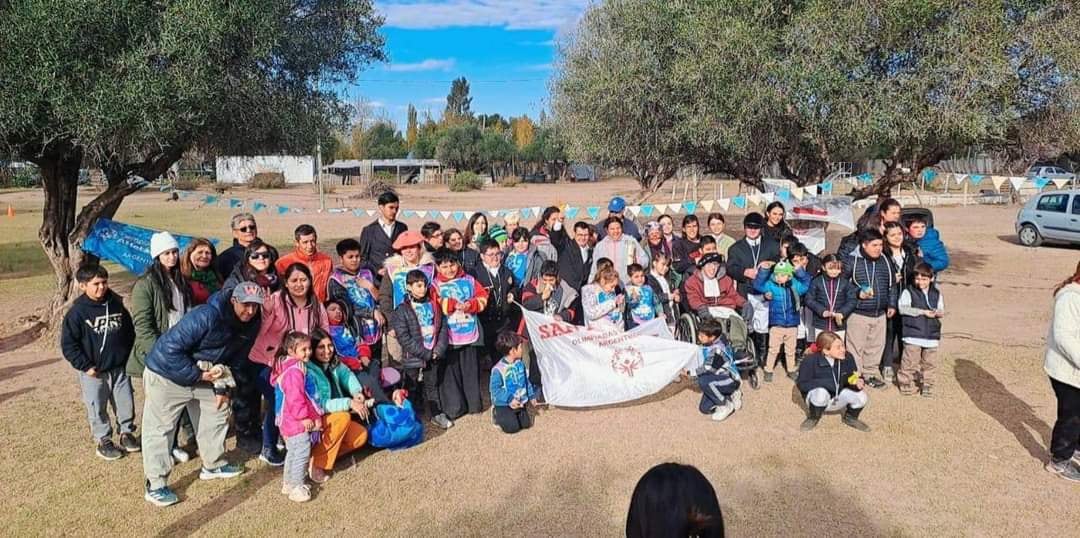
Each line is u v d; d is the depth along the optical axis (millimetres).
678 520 2051
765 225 8117
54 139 7992
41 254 18594
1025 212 19062
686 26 10266
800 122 10312
